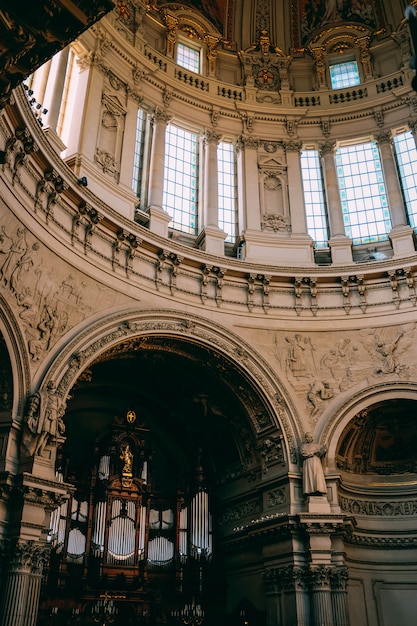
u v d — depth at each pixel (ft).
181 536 73.20
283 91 91.15
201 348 69.05
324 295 75.25
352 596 67.15
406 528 70.44
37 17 24.71
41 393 52.19
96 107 72.64
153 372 75.20
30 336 54.08
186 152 84.94
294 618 61.57
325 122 88.33
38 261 55.93
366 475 74.90
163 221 73.51
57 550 63.77
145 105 81.82
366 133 86.94
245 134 86.89
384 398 68.95
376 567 69.77
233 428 75.41
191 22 92.73
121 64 78.95
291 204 82.74
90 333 59.41
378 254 79.71
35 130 53.16
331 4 97.86
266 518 66.54
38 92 66.90
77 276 60.34
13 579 47.19
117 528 68.95
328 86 92.79
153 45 87.30
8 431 50.42
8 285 52.03
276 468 68.54
